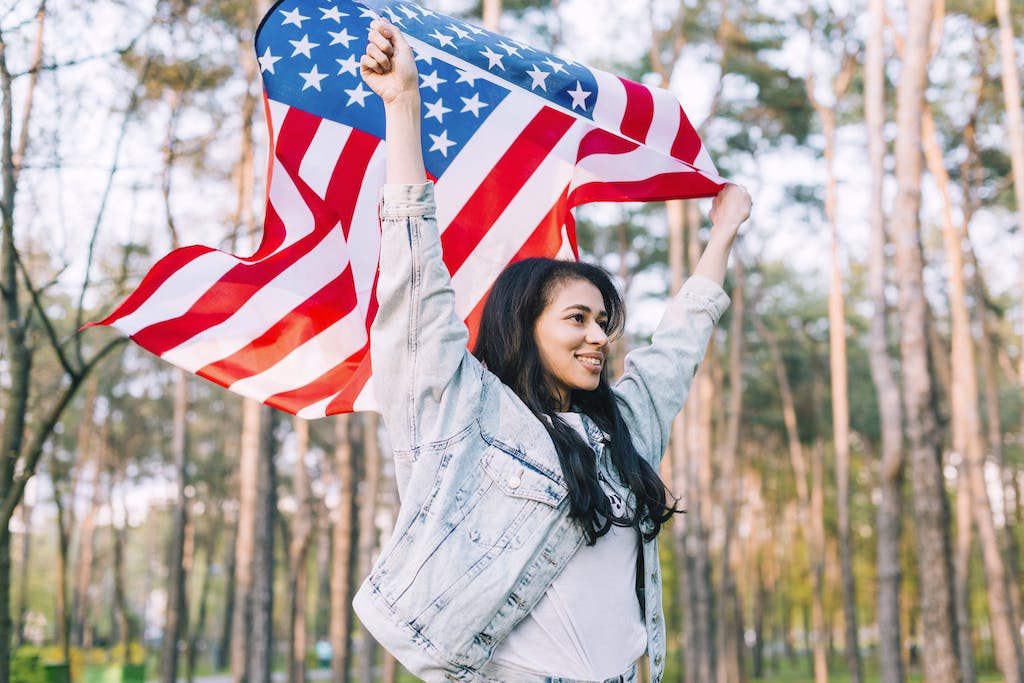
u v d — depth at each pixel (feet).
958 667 33.63
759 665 127.24
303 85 8.89
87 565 107.45
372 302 8.84
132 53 20.81
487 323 6.86
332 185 8.90
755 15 61.46
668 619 88.07
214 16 25.22
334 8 9.05
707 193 9.07
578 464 6.18
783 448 121.80
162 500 110.52
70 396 17.31
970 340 59.67
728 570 79.30
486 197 9.09
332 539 127.24
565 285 6.73
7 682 17.15
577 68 9.39
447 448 6.17
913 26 36.27
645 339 83.10
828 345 100.42
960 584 61.16
